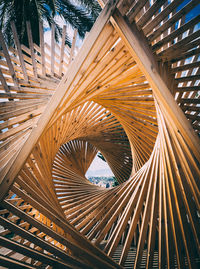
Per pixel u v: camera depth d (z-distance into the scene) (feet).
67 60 10.18
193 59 7.67
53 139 13.42
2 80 7.23
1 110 5.90
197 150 5.96
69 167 22.39
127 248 8.19
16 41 7.89
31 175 7.70
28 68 8.98
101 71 6.40
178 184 8.26
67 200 16.34
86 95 7.95
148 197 9.43
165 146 8.47
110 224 9.64
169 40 5.18
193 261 8.05
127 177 25.86
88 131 21.16
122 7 4.28
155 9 4.33
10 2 22.39
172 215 8.36
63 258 4.98
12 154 4.65
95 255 6.19
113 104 13.34
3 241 4.13
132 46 4.71
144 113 12.66
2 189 3.98
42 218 10.30
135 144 17.87
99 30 4.28
